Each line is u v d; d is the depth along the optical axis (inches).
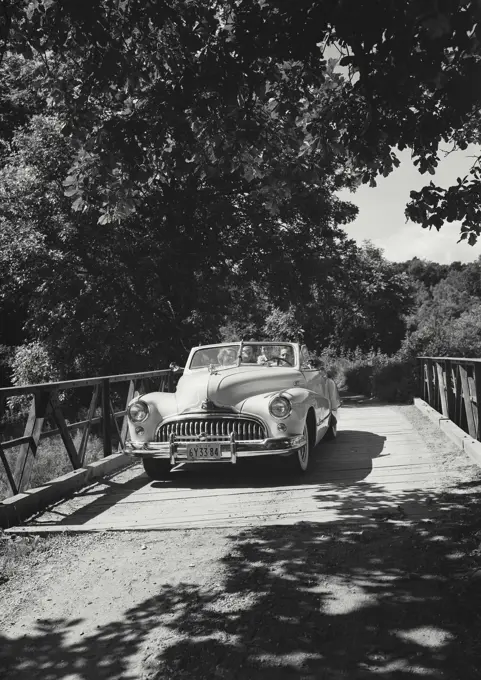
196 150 257.1
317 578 161.6
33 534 221.5
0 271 776.3
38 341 828.6
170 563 184.1
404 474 289.3
